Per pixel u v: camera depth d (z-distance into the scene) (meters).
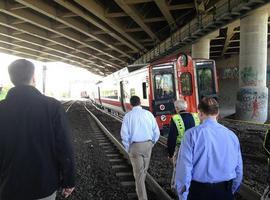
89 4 21.84
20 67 3.43
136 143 6.40
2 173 3.34
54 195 3.43
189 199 3.69
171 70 15.16
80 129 20.94
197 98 15.21
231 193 3.73
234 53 44.19
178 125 5.98
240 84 24.83
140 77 16.81
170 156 6.09
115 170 10.05
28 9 26.58
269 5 23.53
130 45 39.75
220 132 3.68
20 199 3.24
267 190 3.99
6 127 3.33
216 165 3.61
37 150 3.31
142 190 6.43
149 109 15.20
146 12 26.75
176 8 23.44
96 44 41.53
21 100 3.38
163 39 35.72
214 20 23.31
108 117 31.05
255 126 19.92
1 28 34.06
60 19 26.17
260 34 23.73
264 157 11.34
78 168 10.33
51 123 3.38
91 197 7.46
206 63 15.43
